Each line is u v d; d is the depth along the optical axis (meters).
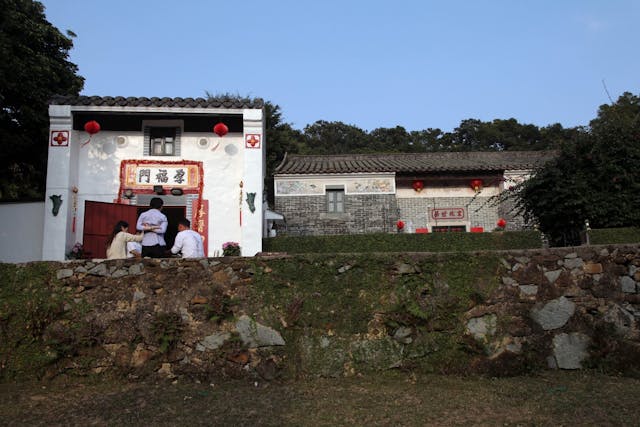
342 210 19.66
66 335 6.54
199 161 13.69
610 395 5.61
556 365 6.62
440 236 15.10
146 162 13.52
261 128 13.45
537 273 6.92
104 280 6.80
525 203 13.05
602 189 11.62
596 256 7.00
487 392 5.83
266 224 15.99
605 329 6.71
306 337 6.61
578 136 12.02
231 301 6.68
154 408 5.41
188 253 8.85
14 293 6.71
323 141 46.28
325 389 6.02
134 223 13.20
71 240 12.80
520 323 6.70
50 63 16.19
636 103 23.92
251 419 5.07
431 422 4.98
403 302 6.74
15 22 14.98
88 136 13.51
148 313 6.64
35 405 5.58
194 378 6.40
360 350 6.59
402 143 47.66
